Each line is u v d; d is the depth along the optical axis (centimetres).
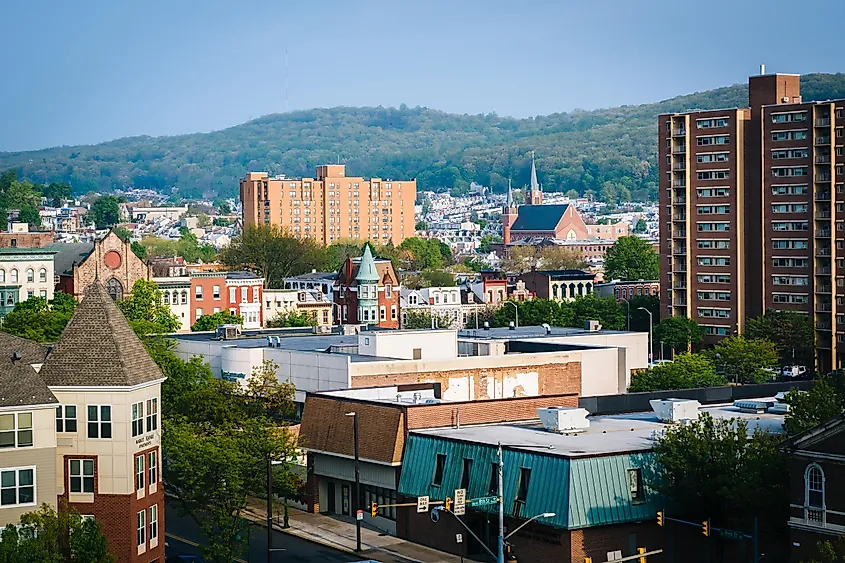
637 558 9119
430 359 13475
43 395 8144
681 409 10850
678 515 9456
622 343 16788
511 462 9556
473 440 10000
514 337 16325
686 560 9481
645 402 12656
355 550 10144
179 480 9638
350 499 11319
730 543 9556
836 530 8244
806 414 9569
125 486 8419
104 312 8575
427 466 10288
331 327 18312
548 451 9388
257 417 10962
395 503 10669
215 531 9794
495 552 9638
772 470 8781
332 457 11331
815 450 8362
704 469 9138
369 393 11838
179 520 11350
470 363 12950
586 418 10838
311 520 11219
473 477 9838
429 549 10169
